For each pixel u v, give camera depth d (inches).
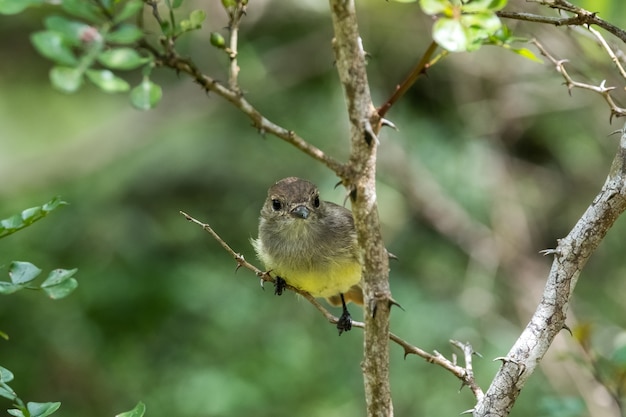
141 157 647.1
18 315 546.9
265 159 621.9
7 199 639.1
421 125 605.9
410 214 605.3
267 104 613.0
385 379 201.0
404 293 573.0
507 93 581.9
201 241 609.9
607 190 198.7
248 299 577.0
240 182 625.3
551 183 609.9
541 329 203.8
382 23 569.9
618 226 592.7
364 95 178.4
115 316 561.0
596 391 400.8
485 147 601.9
